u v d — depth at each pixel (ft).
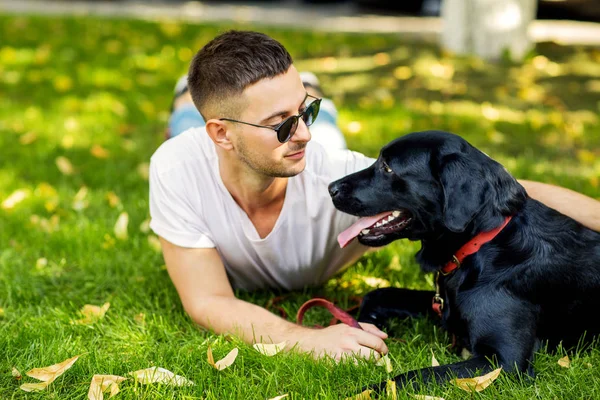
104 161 19.31
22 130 21.89
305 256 11.61
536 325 9.63
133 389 9.21
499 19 27.40
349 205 10.21
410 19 44.45
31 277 13.00
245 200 10.78
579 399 8.88
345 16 46.42
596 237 10.14
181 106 15.38
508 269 9.61
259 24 41.63
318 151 11.23
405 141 9.91
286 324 10.30
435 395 8.77
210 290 10.79
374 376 9.42
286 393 9.06
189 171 10.76
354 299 12.24
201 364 9.97
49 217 15.76
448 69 26.37
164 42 36.14
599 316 9.99
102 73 29.43
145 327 11.25
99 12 47.24
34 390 9.28
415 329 10.93
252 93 9.59
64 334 10.88
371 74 26.91
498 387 9.03
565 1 41.78
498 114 22.22
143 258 13.65
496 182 9.57
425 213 9.82
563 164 18.01
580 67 27.04
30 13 44.93
